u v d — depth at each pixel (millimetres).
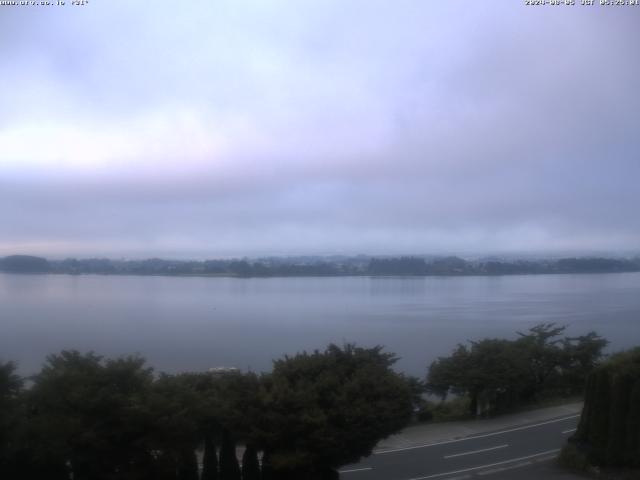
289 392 16484
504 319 84688
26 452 13578
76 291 108438
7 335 56438
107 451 14023
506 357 29016
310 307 100625
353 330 74188
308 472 16953
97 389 14328
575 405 29891
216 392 16875
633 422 18141
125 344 56656
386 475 19562
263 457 16750
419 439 24391
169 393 15086
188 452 15398
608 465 18625
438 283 160125
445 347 61219
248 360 51781
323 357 18844
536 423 26781
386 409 16922
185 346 58469
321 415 16062
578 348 33219
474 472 19688
